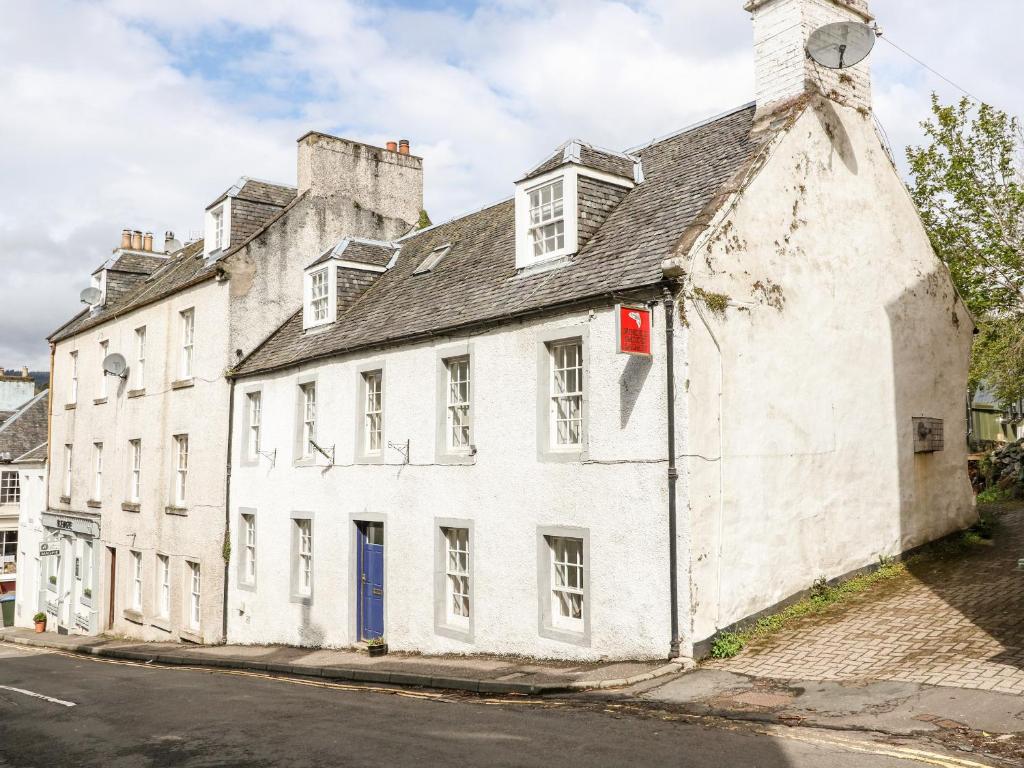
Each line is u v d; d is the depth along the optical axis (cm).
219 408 1830
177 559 1945
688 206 1133
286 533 1647
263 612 1698
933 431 1368
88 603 2345
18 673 1495
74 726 920
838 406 1197
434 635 1291
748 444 1048
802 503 1121
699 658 952
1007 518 1612
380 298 1647
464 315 1273
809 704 773
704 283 1012
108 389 2369
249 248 1869
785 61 1242
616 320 974
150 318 2167
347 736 776
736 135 1266
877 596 1120
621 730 735
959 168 1944
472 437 1241
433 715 856
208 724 880
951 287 1452
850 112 1280
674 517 966
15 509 3550
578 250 1211
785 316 1120
